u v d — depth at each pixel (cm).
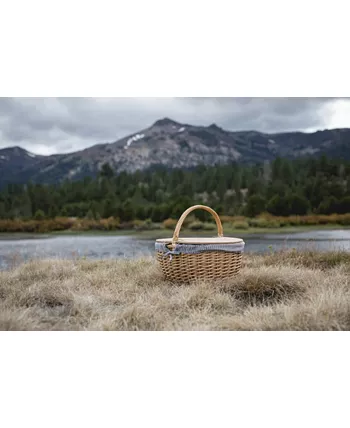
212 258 327
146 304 289
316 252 468
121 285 347
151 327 266
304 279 335
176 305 293
